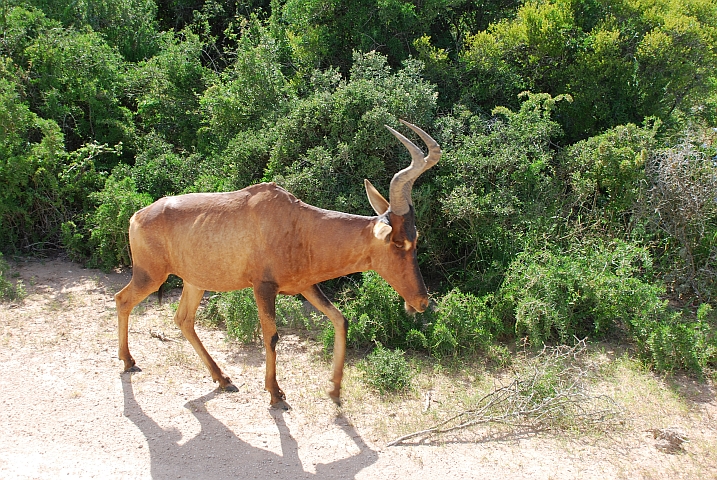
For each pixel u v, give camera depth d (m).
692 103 10.93
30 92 10.17
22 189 9.35
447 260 8.70
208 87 11.16
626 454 5.12
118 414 5.24
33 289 8.02
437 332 6.70
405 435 5.16
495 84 10.32
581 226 8.34
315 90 9.64
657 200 8.22
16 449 4.61
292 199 5.41
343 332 5.52
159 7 15.36
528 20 10.09
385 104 8.33
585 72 9.88
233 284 5.56
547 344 7.04
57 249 9.55
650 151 8.49
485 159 8.23
